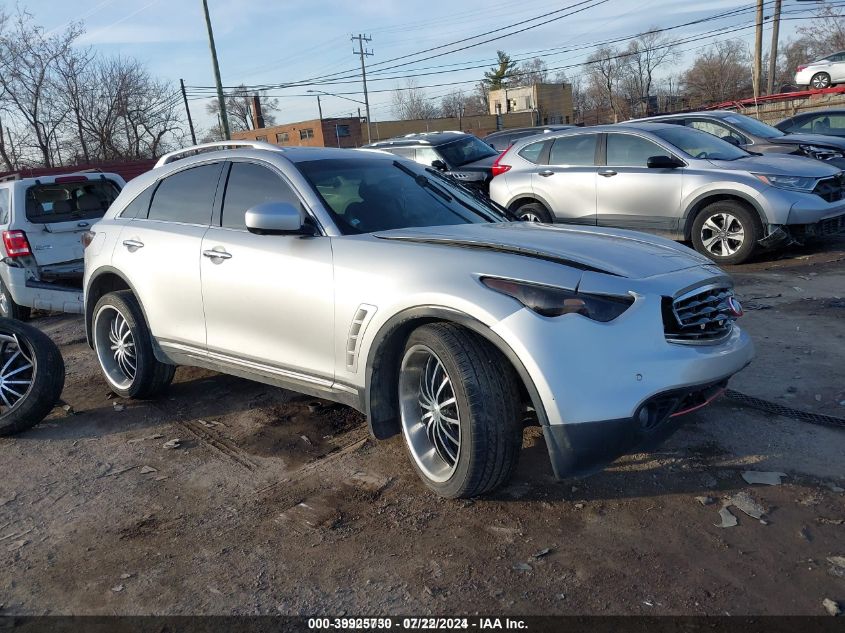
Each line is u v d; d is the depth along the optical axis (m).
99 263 5.14
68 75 34.59
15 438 4.69
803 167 8.24
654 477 3.53
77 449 4.44
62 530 3.46
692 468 3.59
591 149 9.37
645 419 3.07
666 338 3.12
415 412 3.56
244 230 4.27
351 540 3.18
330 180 4.18
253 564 3.05
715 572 2.79
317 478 3.78
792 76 55.06
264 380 4.22
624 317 3.02
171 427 4.67
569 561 2.91
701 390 3.23
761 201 8.01
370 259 3.59
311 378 3.90
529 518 3.24
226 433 4.49
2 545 3.36
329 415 4.64
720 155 8.77
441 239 3.54
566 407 2.93
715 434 3.94
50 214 8.30
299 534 3.26
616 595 2.69
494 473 3.17
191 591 2.90
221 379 5.57
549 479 3.57
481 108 83.75
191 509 3.57
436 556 3.01
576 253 3.30
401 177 4.54
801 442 3.78
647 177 8.77
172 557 3.15
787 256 8.76
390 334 3.44
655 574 2.80
